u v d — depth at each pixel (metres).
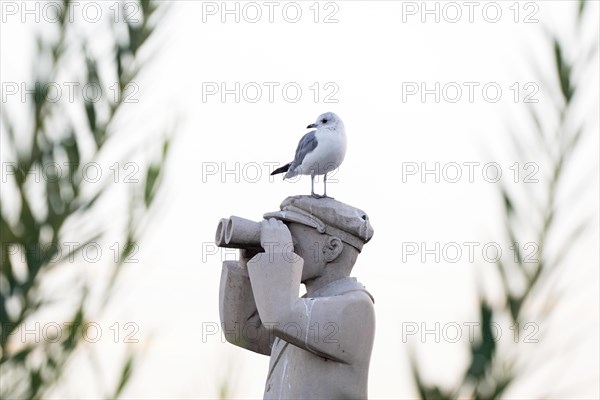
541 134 2.93
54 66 3.83
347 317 8.17
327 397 8.22
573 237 2.85
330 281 8.66
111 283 3.74
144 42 3.95
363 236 8.70
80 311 3.66
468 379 2.59
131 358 3.83
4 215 3.59
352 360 8.24
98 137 3.78
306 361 8.34
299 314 8.07
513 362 2.63
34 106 3.75
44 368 3.57
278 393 8.47
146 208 3.83
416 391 2.57
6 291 3.55
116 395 3.74
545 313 2.74
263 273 8.14
